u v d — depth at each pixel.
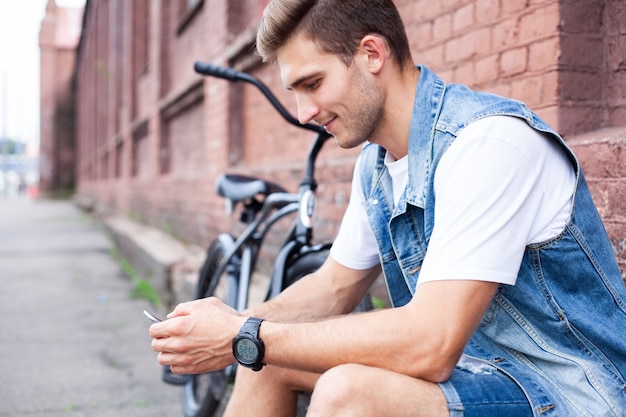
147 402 3.06
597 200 1.86
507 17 2.22
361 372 1.27
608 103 2.06
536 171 1.30
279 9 1.37
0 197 46.16
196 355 1.44
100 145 18.94
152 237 7.35
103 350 3.97
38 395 3.16
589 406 1.31
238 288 2.53
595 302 1.36
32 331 4.48
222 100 5.45
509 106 1.32
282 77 1.44
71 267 7.64
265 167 4.57
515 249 1.28
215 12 5.67
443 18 2.57
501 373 1.36
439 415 1.26
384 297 2.80
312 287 1.76
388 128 1.47
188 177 6.59
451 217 1.30
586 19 2.05
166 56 8.62
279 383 1.60
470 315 1.26
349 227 1.74
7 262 8.12
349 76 1.39
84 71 27.02
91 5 21.56
